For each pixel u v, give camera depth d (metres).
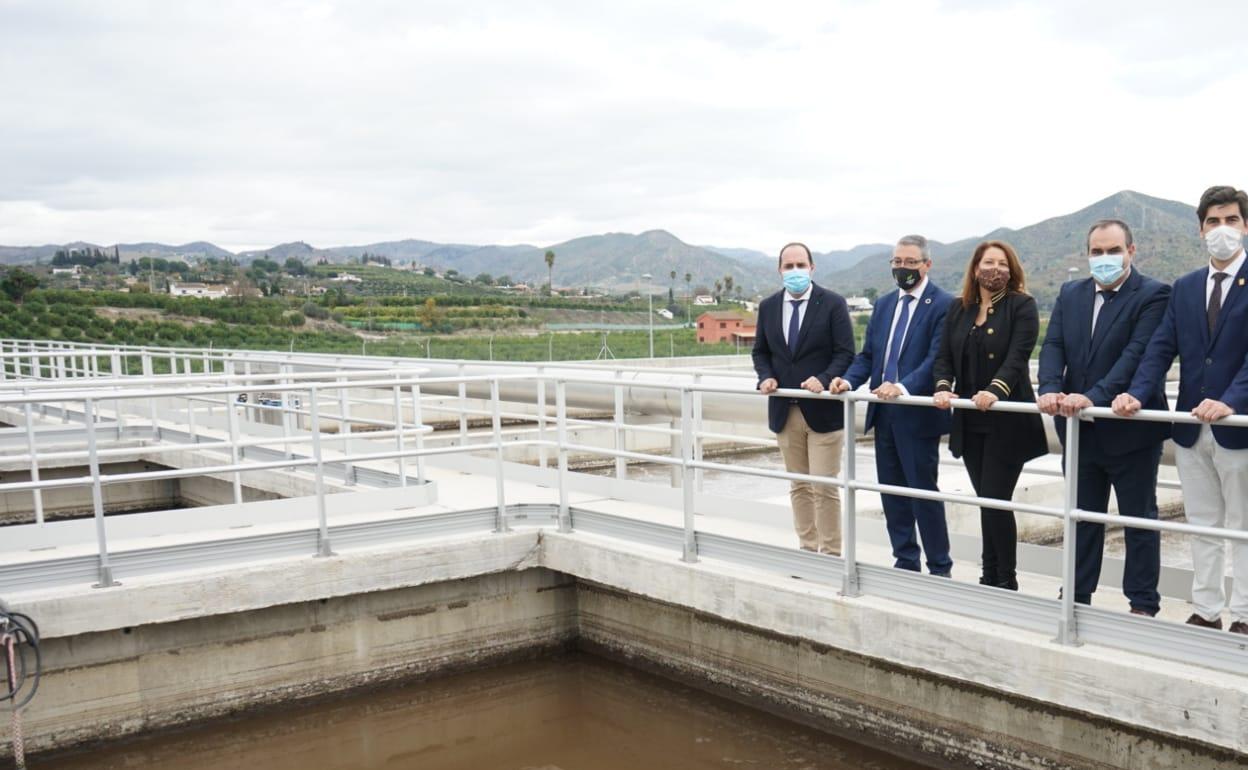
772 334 5.89
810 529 6.12
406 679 6.84
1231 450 4.04
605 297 129.25
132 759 5.92
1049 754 4.85
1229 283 4.05
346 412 9.20
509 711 6.82
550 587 7.42
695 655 6.64
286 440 6.69
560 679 7.23
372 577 6.51
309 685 6.49
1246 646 3.91
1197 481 4.30
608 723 6.57
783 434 5.96
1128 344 4.39
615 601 7.21
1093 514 4.23
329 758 6.13
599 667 7.27
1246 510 4.13
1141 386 4.20
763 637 6.17
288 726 6.39
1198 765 4.31
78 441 11.88
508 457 14.53
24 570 5.64
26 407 6.73
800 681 5.99
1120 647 4.29
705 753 6.01
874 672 5.58
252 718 6.30
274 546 6.35
